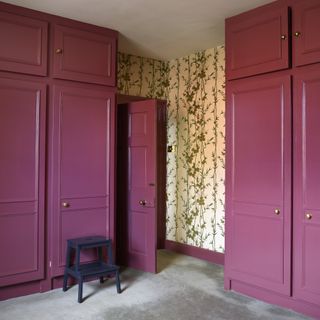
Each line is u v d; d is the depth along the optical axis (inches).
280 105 119.0
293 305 116.5
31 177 128.6
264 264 122.9
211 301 124.0
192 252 183.3
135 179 163.0
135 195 162.7
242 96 130.5
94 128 143.6
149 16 136.0
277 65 119.6
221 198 170.2
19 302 122.1
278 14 119.8
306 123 112.9
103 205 145.9
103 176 146.0
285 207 117.0
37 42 129.9
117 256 171.6
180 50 179.8
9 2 123.2
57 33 134.5
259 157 124.8
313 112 111.2
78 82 139.9
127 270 159.9
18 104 126.0
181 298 126.6
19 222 126.3
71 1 123.0
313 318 110.8
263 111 124.0
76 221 139.3
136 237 162.4
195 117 184.2
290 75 117.1
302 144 113.7
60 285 136.8
